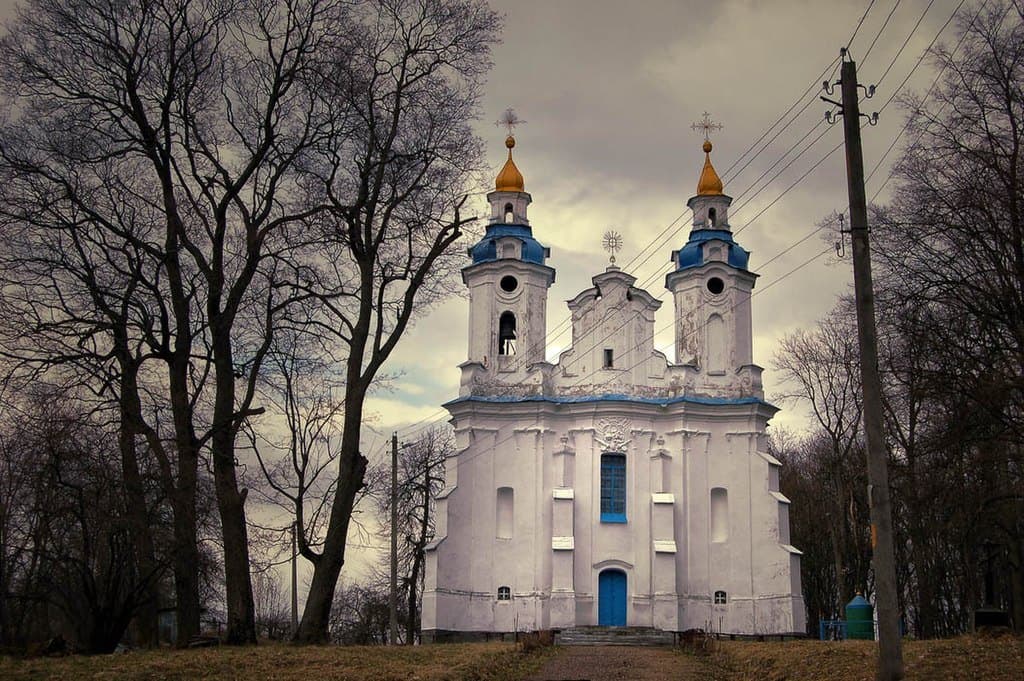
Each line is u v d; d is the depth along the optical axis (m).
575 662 38.12
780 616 64.50
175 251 38.59
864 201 25.25
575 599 64.44
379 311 40.78
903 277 43.00
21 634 44.09
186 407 38.19
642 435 67.12
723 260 70.06
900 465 52.59
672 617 63.53
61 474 40.25
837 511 73.56
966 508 48.88
